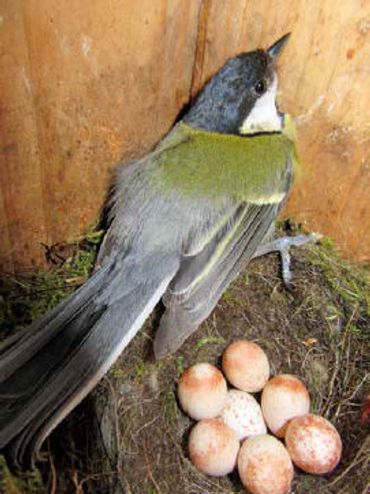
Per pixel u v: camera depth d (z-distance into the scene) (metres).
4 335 0.14
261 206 0.15
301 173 0.16
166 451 0.14
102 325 0.13
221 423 0.14
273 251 0.16
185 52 0.14
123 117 0.15
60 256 0.16
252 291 0.16
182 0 0.13
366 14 0.13
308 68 0.14
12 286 0.15
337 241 0.17
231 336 0.16
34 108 0.13
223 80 0.15
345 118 0.15
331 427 0.14
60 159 0.14
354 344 0.15
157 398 0.14
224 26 0.14
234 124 0.15
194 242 0.14
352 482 0.13
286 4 0.14
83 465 0.13
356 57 0.14
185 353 0.15
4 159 0.13
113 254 0.14
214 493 0.14
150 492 0.13
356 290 0.16
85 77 0.13
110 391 0.14
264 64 0.14
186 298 0.14
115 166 0.15
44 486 0.12
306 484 0.14
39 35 0.12
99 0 0.12
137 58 0.14
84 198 0.15
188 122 0.15
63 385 0.12
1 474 0.12
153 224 0.14
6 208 0.14
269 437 0.14
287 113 0.15
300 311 0.16
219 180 0.15
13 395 0.12
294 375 0.16
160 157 0.15
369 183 0.15
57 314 0.13
